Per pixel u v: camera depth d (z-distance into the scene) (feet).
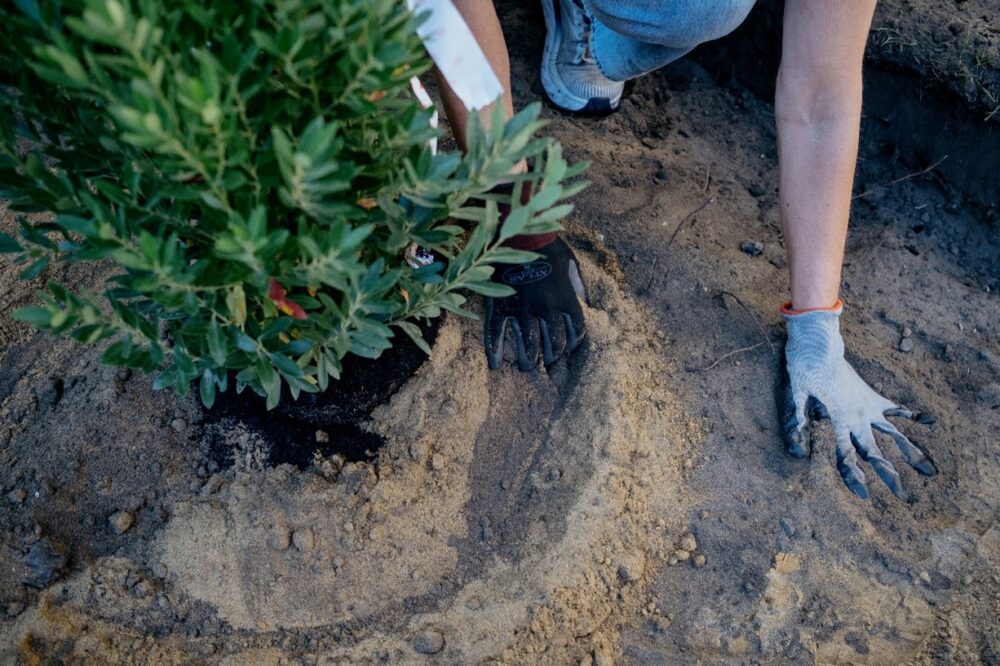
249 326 5.28
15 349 6.98
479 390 7.10
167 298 4.37
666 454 7.11
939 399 7.62
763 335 7.62
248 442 6.64
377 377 6.88
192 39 3.90
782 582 6.66
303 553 6.40
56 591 6.20
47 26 3.75
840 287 8.25
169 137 3.46
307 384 5.65
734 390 7.39
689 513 6.91
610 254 8.05
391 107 4.83
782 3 8.90
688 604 6.61
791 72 6.54
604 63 8.36
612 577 6.60
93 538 6.38
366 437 6.77
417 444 6.77
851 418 7.05
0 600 6.11
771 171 9.08
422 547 6.57
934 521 7.00
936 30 8.54
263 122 4.18
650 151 9.04
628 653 6.42
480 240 4.96
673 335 7.66
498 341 7.16
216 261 4.58
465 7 5.90
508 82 6.39
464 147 6.41
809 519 6.89
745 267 8.12
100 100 4.00
